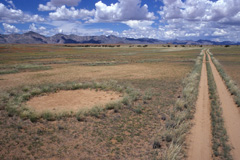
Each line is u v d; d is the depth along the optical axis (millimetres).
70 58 50719
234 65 31500
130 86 16094
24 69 29047
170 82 18125
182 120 8070
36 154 5660
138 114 9375
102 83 17172
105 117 8977
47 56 54531
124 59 49000
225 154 5449
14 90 14062
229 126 7457
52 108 10328
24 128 7613
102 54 70000
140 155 5633
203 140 6406
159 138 6723
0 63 35844
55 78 21234
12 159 5375
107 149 5988
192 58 49188
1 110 9883
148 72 25875
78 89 15516
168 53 75562
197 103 10641
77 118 8625
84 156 5578
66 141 6516
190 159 5344
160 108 10242
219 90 13812
